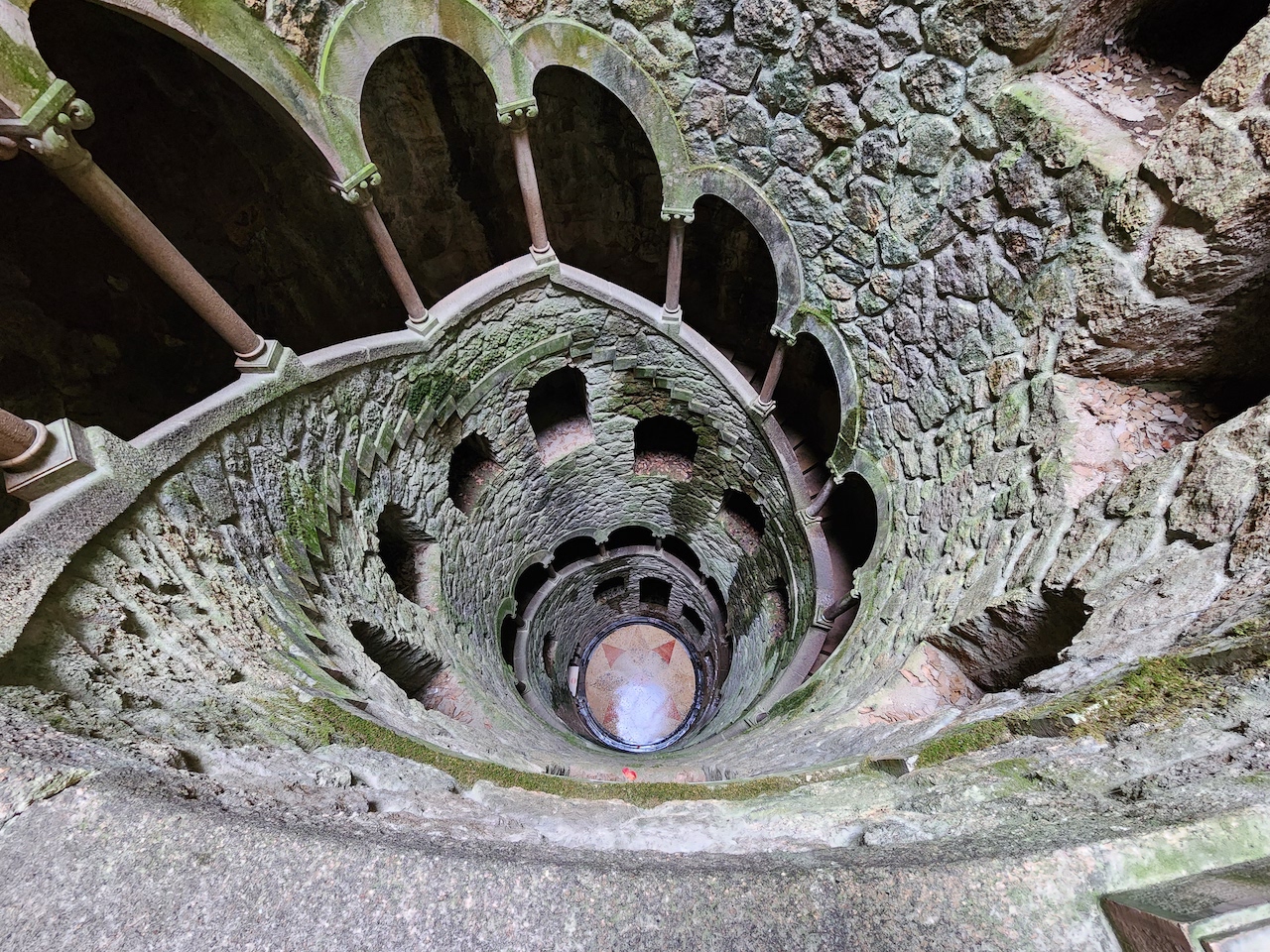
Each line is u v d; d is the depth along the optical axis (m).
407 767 2.36
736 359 8.33
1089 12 3.21
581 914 1.17
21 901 1.20
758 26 4.26
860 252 4.95
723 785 2.38
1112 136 3.14
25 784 1.32
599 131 6.51
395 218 6.46
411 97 5.80
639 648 12.95
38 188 4.23
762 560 9.02
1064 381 3.52
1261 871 1.07
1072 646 2.51
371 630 4.73
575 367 7.55
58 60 4.05
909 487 5.15
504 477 7.95
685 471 9.57
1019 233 3.64
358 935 1.17
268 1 3.62
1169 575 2.35
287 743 2.27
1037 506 3.40
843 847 1.51
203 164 4.93
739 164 5.24
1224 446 2.42
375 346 5.02
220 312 3.55
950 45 3.57
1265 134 2.39
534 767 4.07
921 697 3.79
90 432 2.60
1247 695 1.62
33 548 2.27
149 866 1.24
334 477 4.77
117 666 2.30
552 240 7.58
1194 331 3.10
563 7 4.65
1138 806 1.38
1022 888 1.14
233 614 3.01
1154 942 0.99
